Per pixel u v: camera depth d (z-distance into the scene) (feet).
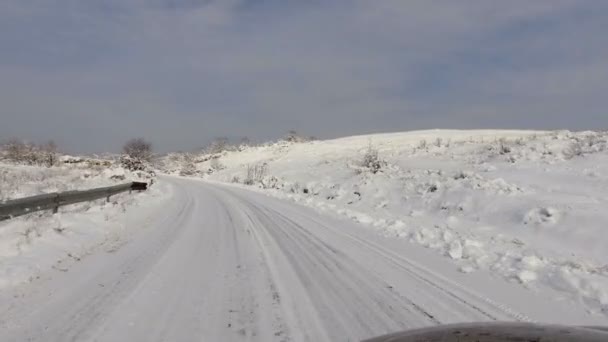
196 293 19.97
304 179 124.36
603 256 31.04
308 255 29.35
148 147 171.22
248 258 27.73
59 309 17.12
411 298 20.18
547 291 22.34
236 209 58.70
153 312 17.17
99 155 198.59
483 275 25.59
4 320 15.81
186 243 32.32
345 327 16.22
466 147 125.80
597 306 19.74
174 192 89.81
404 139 250.37
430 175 75.61
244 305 18.48
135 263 25.34
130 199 61.77
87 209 45.57
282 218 49.65
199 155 419.74
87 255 27.07
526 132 251.60
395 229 43.29
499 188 55.21
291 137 376.48
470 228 43.93
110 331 15.07
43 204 36.19
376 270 25.70
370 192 75.31
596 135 87.92
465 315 17.99
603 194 46.93
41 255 25.25
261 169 175.94
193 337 14.87
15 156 196.85
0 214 29.48
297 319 16.94
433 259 29.84
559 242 35.68
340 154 201.98
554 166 65.77
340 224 46.60
